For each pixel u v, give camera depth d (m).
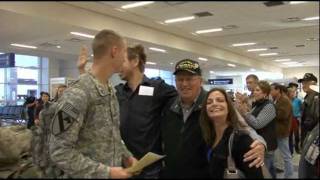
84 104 1.49
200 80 2.00
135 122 2.20
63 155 1.42
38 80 16.66
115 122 1.67
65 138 1.43
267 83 2.93
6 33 6.67
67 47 8.45
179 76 1.95
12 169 2.13
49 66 16.17
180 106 2.01
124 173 1.37
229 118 1.76
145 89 2.23
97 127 1.56
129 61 2.16
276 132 2.46
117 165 1.63
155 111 2.21
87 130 1.54
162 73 6.79
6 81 15.90
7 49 9.82
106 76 1.61
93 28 4.78
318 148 1.75
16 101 15.77
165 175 1.48
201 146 1.84
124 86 2.31
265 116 2.56
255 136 1.70
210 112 1.74
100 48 1.56
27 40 7.71
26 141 2.38
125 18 1.52
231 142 1.64
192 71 1.92
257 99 2.86
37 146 1.58
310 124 1.90
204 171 1.47
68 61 15.79
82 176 1.39
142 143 2.17
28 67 16.44
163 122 2.09
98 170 1.37
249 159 1.52
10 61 12.12
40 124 1.60
